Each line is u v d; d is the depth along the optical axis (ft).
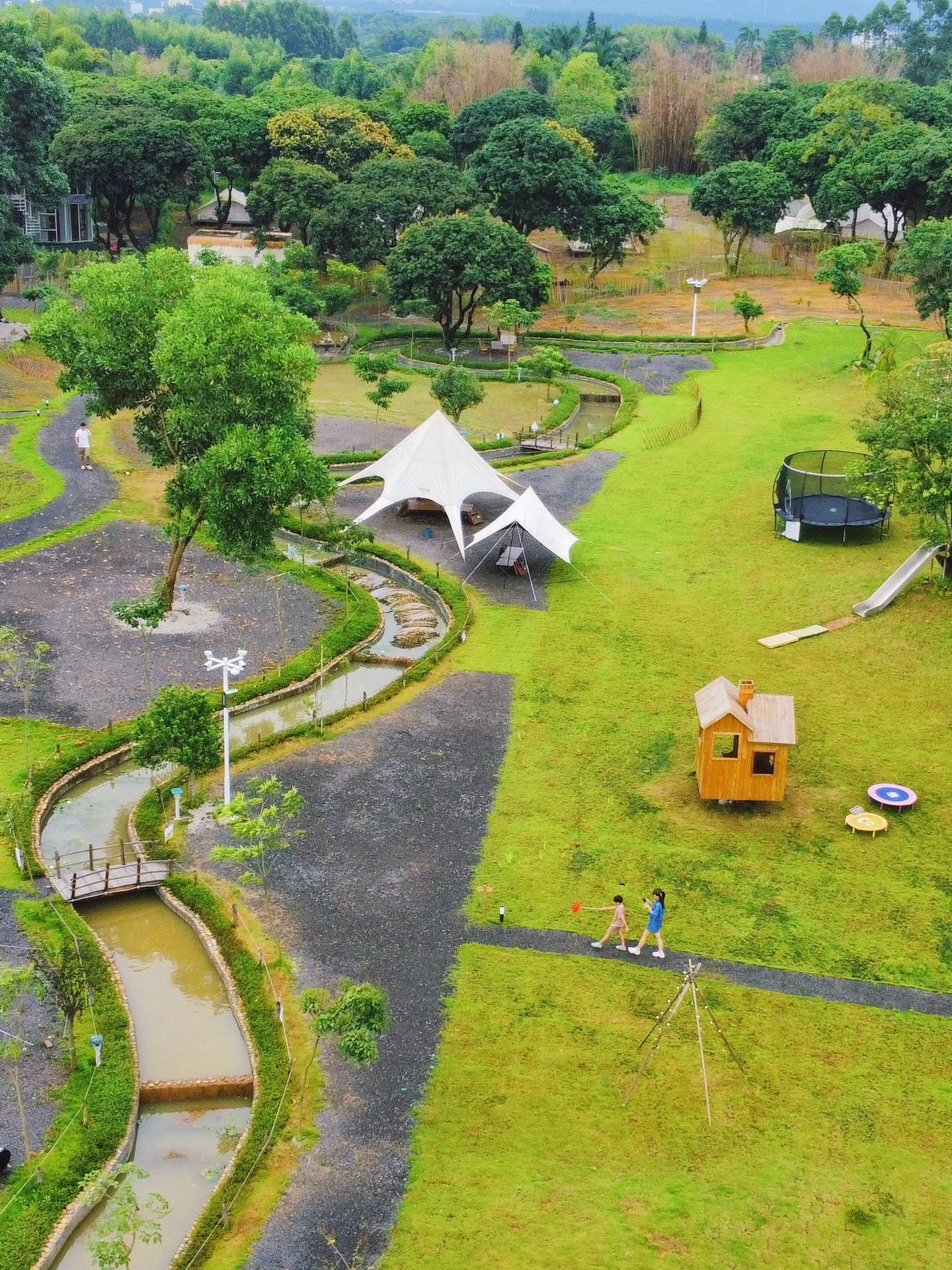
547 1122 86.74
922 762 132.77
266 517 152.15
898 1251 77.51
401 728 138.82
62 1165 82.12
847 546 189.98
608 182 470.39
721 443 244.83
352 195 343.67
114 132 364.99
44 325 161.17
